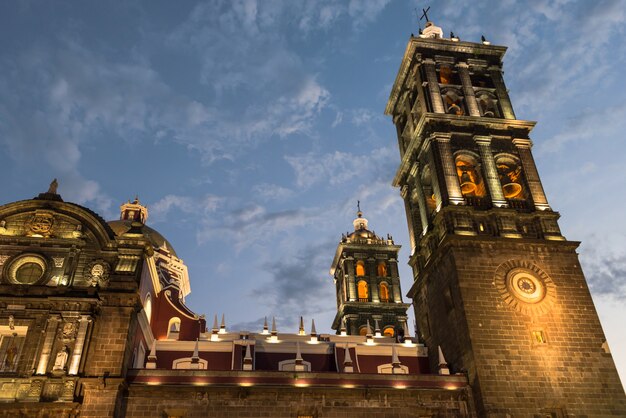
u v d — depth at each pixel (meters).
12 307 35.34
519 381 37.09
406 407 36.88
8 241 37.91
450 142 48.16
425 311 47.16
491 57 55.78
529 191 46.22
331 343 45.69
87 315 35.06
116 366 33.75
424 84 52.03
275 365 43.97
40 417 31.69
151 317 49.03
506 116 51.31
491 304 39.97
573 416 36.31
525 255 42.50
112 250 38.22
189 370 35.88
